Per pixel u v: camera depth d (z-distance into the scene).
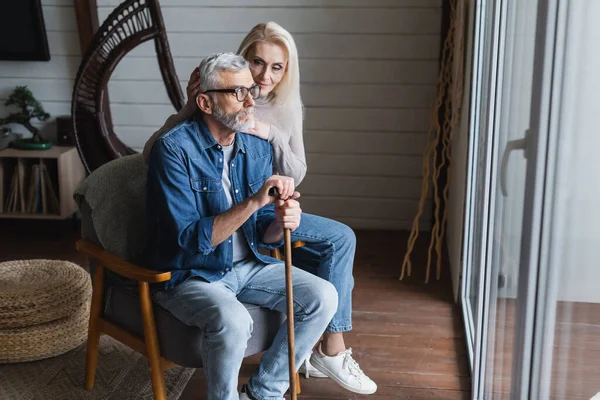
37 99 4.62
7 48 4.48
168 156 2.19
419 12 4.29
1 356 2.81
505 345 2.05
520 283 1.73
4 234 4.50
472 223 3.23
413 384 2.75
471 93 3.04
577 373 1.39
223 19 4.41
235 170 2.35
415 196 4.57
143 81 4.54
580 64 1.35
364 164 4.55
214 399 2.16
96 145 3.60
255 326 2.31
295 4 4.35
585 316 1.34
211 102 2.18
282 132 2.63
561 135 1.48
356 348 3.04
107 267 2.35
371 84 4.43
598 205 1.26
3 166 4.43
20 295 2.81
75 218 4.61
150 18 3.69
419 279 3.82
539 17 1.58
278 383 2.29
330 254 2.57
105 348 2.97
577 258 1.38
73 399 2.60
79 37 4.39
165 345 2.29
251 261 2.42
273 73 2.58
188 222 2.18
